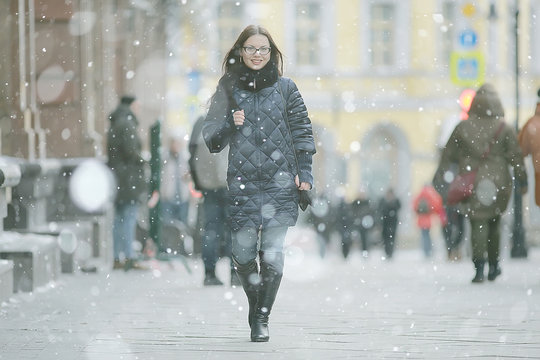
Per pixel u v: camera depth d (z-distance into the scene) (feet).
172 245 124.06
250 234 47.47
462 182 79.05
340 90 304.91
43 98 112.57
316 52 306.55
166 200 139.13
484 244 80.02
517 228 148.77
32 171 87.92
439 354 43.47
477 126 78.54
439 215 183.52
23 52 92.12
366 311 60.03
